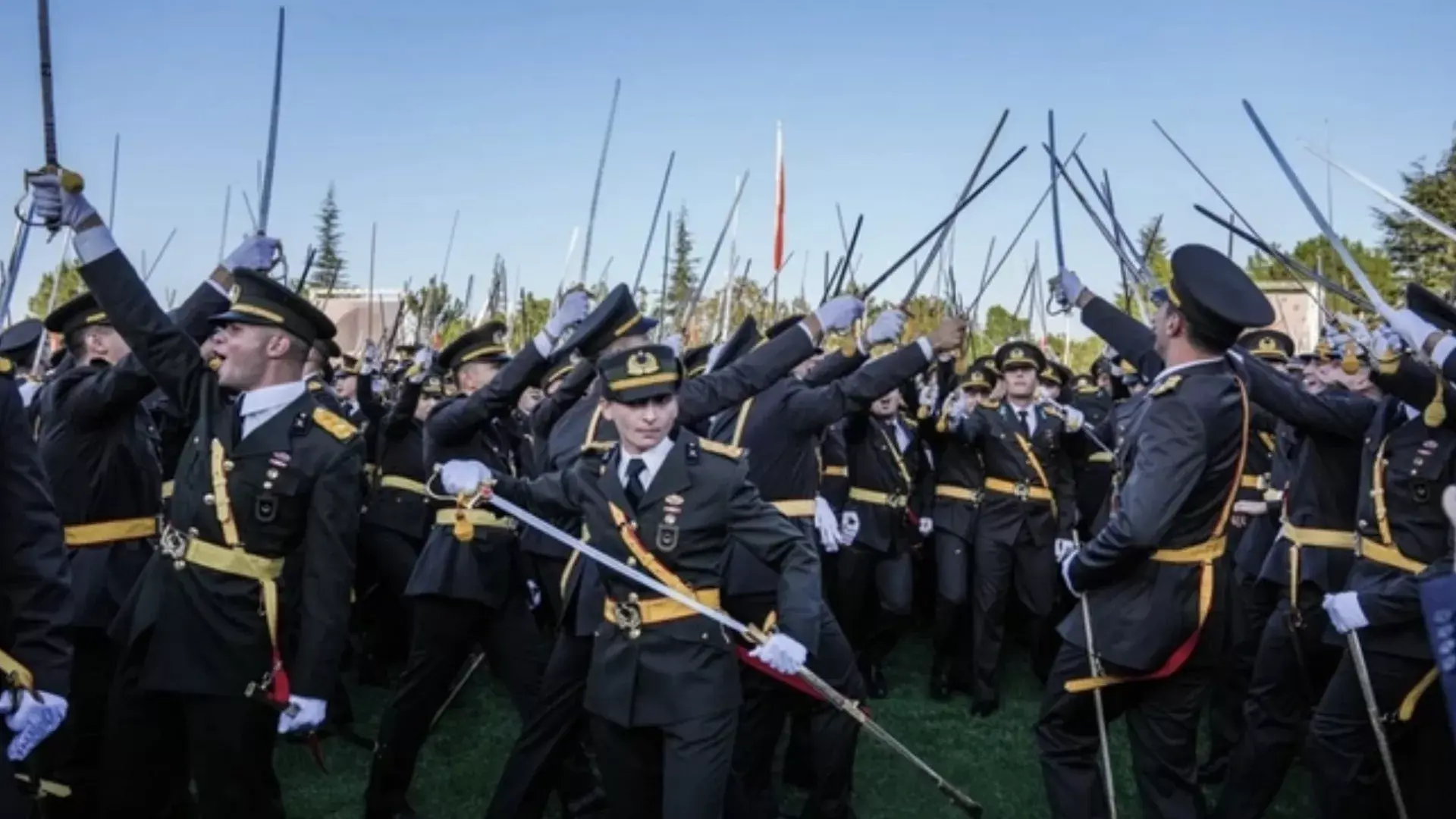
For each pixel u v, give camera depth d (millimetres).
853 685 4355
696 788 3387
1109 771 3916
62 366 4727
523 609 4922
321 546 3463
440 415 4910
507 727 5953
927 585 8305
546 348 4797
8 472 2641
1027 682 7164
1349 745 3979
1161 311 4043
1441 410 3955
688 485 3529
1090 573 3916
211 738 3430
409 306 9977
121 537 4145
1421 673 3777
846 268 5770
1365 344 4285
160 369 3564
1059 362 9172
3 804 2557
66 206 3318
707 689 3467
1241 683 5586
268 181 3977
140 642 3496
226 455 3479
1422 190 12672
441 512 4777
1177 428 3734
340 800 4969
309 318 3617
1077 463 7602
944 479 6992
